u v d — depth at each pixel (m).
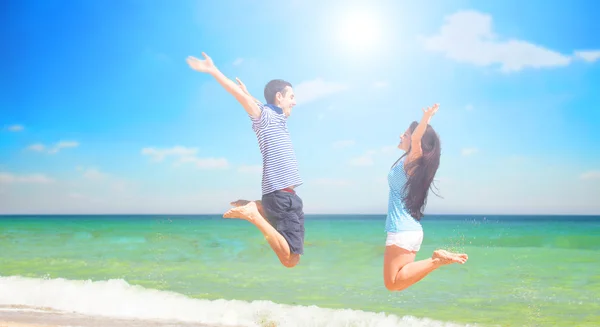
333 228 19.06
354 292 7.99
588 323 6.15
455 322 6.21
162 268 10.15
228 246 12.65
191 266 10.40
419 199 4.01
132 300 7.03
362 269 10.04
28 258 11.28
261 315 6.42
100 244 13.41
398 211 4.05
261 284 8.62
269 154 3.78
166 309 6.60
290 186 3.75
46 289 7.49
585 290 7.98
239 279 9.04
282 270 9.98
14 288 7.51
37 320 5.63
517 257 10.91
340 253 11.70
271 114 3.81
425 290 8.09
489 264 10.15
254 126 3.86
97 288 7.77
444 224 22.25
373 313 6.57
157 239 13.89
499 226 19.70
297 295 7.79
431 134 4.07
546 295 7.65
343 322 6.18
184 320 6.06
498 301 7.32
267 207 3.79
